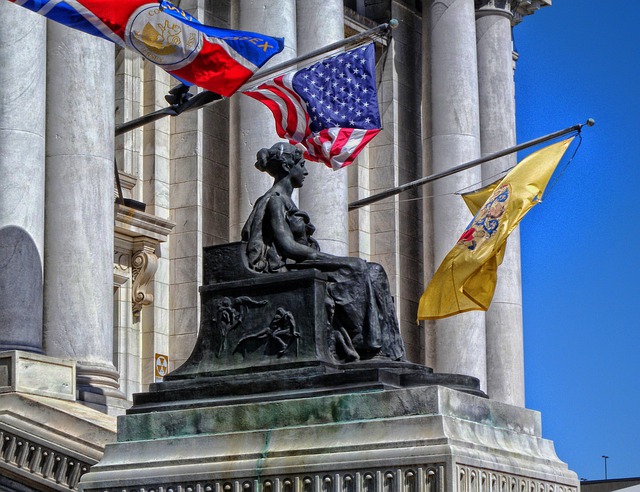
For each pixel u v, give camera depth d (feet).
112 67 124.47
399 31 180.45
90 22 100.83
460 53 169.89
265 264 84.79
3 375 105.70
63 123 120.57
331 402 78.13
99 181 120.78
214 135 158.71
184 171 156.35
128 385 149.59
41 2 98.32
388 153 176.14
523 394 171.12
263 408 79.51
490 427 80.23
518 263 173.17
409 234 176.45
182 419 81.25
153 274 151.64
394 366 81.56
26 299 110.83
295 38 147.74
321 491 76.13
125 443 81.87
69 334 116.67
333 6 152.66
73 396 108.58
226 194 158.81
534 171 127.03
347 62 119.55
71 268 117.91
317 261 84.33
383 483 75.00
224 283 83.82
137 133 155.94
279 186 87.56
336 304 83.46
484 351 164.45
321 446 76.84
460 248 123.34
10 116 113.60
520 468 80.07
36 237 113.09
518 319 171.42
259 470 77.36
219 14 159.02
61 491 94.53
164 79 157.69
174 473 79.30
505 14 179.83
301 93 117.70
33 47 115.55
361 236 173.68
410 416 76.33
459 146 167.32
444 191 166.20
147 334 151.64
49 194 119.14
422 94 173.06
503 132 176.04
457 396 78.02
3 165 112.68
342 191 149.07
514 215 124.36
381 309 85.15
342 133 118.42
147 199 155.22
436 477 74.13
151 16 102.58
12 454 97.50
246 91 117.70
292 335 81.61
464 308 123.34
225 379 81.76
